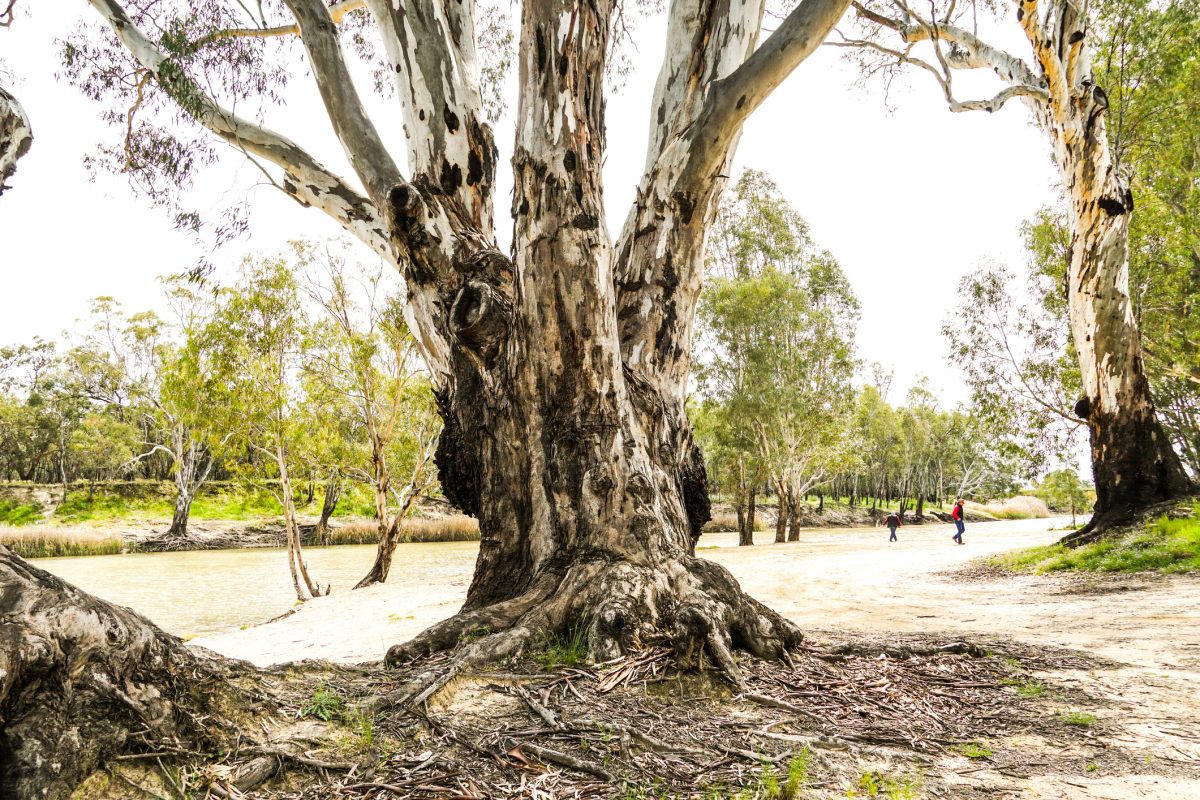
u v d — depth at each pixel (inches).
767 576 634.2
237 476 829.2
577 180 227.5
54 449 2190.0
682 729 141.9
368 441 872.3
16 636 91.8
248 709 126.4
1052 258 863.1
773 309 1245.7
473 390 251.4
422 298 263.4
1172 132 728.3
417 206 252.7
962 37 620.4
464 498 268.5
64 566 1135.6
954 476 2824.8
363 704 140.6
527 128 231.6
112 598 730.8
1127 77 692.1
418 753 125.1
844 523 2368.4
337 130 281.9
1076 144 563.2
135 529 1640.0
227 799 103.6
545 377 231.5
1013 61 600.1
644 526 215.6
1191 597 348.2
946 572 622.2
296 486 963.3
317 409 787.4
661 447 248.7
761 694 163.6
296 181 313.9
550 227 226.5
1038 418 899.4
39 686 95.7
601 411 228.1
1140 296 783.7
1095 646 238.2
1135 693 176.4
